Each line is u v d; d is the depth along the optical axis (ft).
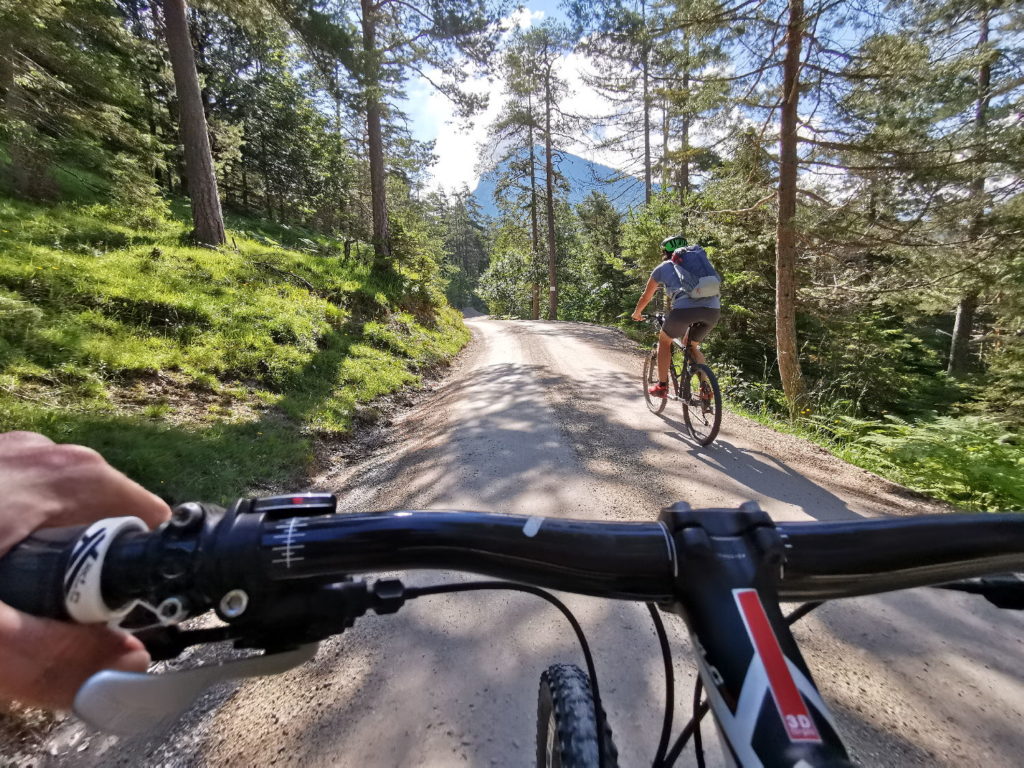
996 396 37.06
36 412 12.85
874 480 14.44
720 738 1.63
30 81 29.58
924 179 25.99
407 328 38.73
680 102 34.58
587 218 107.34
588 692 2.66
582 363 33.71
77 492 1.83
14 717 6.33
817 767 1.34
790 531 2.08
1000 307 30.71
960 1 23.56
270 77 85.87
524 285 133.90
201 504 1.76
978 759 5.46
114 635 1.66
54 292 19.15
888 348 40.78
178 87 33.14
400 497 13.15
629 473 13.74
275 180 91.20
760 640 1.71
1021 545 2.14
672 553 2.00
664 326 16.78
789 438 18.42
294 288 32.32
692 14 27.55
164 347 19.38
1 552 1.55
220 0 34.01
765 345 42.45
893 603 8.21
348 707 6.45
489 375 30.19
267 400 19.36
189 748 6.04
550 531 2.06
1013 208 25.70
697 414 16.98
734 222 37.45
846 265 33.94
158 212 38.55
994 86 25.94
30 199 30.25
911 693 6.39
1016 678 6.64
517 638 7.52
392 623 8.04
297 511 1.93
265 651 1.86
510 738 5.82
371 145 50.67
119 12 49.55
